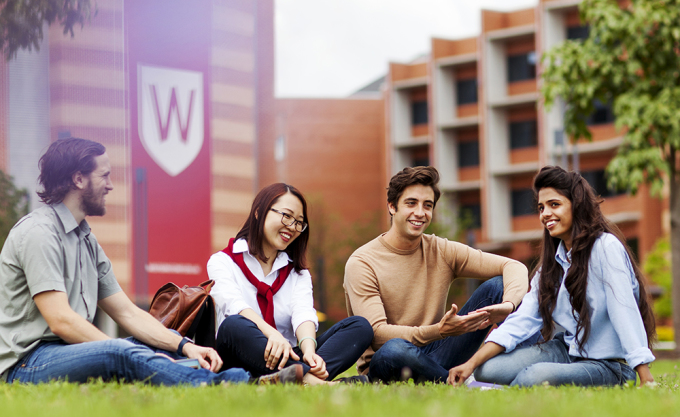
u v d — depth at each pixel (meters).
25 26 7.05
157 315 4.13
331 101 41.19
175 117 17.61
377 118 41.34
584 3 12.61
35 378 3.59
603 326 4.00
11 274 3.69
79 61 12.62
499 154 34.94
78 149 3.83
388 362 4.14
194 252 18.06
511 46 35.06
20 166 11.58
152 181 17.08
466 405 2.49
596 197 4.13
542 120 31.86
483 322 4.25
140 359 3.48
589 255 4.00
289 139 40.94
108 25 13.51
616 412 2.42
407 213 4.52
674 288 12.96
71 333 3.61
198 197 18.02
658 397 3.00
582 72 12.52
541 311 4.17
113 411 2.33
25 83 12.01
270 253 4.42
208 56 18.50
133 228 16.52
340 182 40.91
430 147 38.16
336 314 37.28
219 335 4.00
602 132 31.52
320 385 3.45
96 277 3.94
